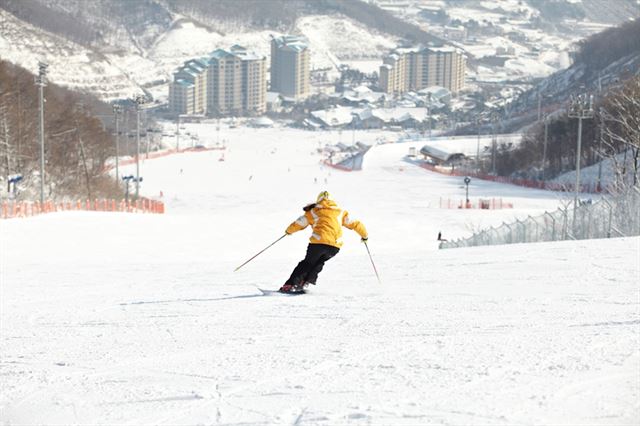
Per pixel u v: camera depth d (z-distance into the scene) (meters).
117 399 8.28
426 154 193.12
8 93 90.88
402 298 14.95
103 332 12.72
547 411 7.07
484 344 10.01
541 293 14.88
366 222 69.81
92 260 35.78
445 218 76.38
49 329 13.27
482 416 6.97
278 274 22.19
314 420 7.09
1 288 20.50
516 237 40.09
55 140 102.50
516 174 152.12
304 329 11.98
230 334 11.84
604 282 16.05
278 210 99.50
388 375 8.60
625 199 35.22
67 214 61.69
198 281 20.67
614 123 106.56
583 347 9.53
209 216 67.81
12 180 74.56
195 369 9.44
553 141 145.38
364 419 7.02
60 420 7.70
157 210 94.12
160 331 12.51
